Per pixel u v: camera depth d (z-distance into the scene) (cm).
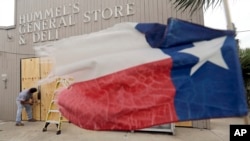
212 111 139
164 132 563
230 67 141
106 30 164
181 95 145
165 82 148
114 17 707
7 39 841
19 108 724
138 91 151
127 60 156
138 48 158
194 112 141
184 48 151
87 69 160
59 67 165
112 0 712
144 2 676
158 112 146
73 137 545
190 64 146
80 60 162
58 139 532
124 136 541
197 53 146
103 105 154
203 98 142
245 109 134
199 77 144
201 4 273
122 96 153
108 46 161
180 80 147
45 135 572
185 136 534
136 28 160
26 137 562
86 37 164
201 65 145
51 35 783
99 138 530
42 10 803
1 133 611
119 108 151
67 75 164
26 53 813
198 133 560
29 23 818
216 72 142
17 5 843
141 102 150
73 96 163
